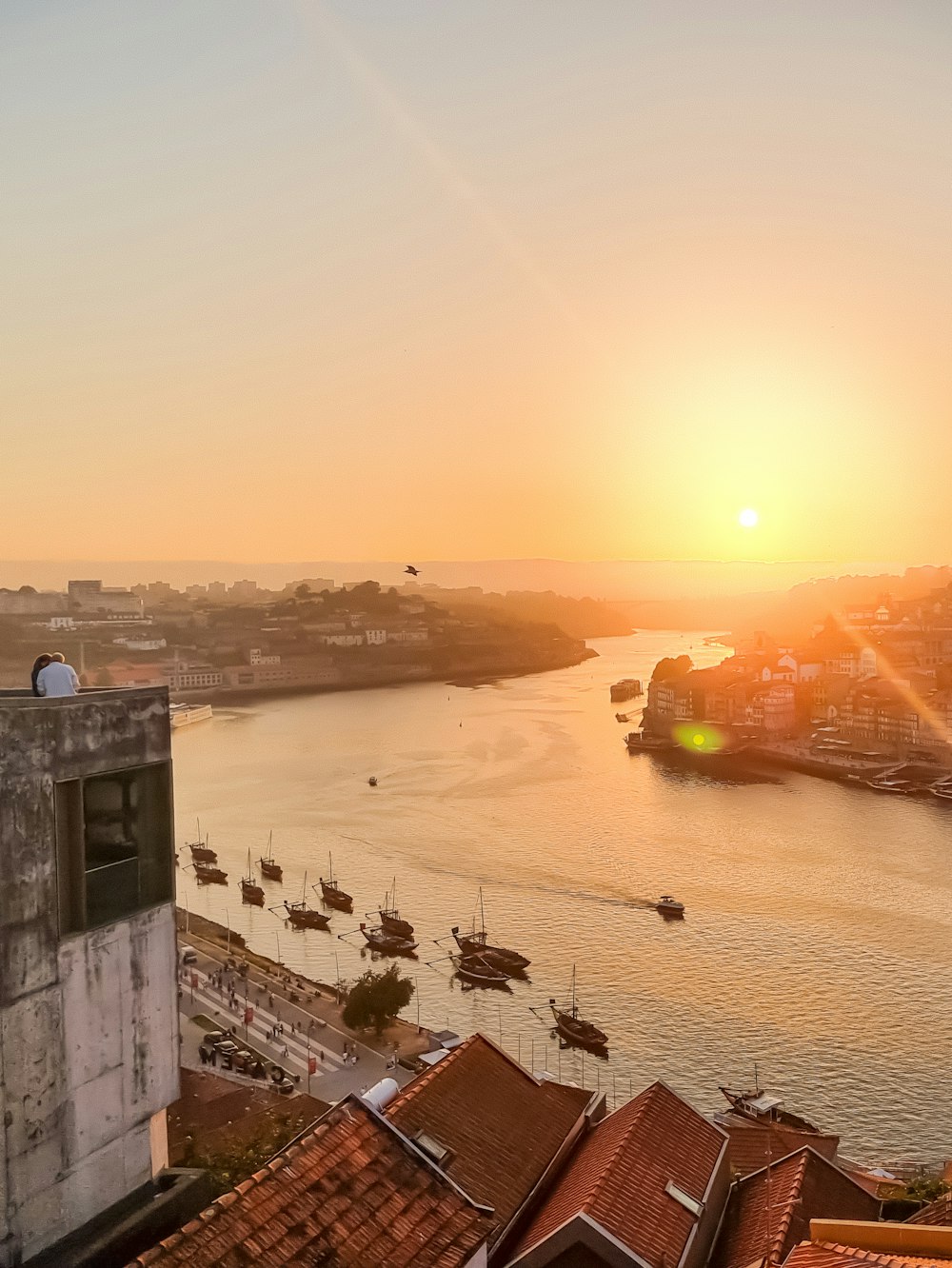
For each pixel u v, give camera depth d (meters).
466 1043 50.25
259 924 178.12
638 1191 39.25
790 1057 121.50
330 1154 22.78
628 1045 125.62
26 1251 20.23
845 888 185.62
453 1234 22.08
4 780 19.83
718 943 159.12
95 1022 21.77
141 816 22.95
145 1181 22.95
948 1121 106.88
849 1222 26.61
